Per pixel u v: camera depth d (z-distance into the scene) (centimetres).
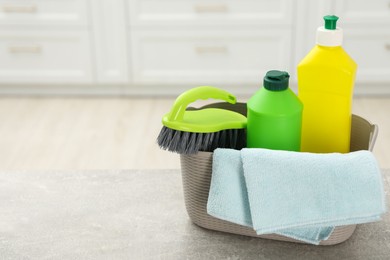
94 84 350
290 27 326
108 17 330
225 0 322
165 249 112
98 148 301
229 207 107
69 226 118
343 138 116
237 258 110
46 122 326
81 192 129
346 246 113
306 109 116
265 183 103
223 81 339
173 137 111
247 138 113
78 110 339
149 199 126
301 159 104
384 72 335
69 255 110
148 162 288
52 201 125
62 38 336
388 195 127
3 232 116
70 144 304
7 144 305
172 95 352
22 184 131
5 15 332
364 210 102
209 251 112
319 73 112
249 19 325
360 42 329
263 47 332
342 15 323
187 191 116
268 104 109
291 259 110
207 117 114
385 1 320
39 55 340
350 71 111
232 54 334
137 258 110
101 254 110
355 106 336
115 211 122
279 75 109
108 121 326
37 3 329
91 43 336
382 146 297
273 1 321
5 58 342
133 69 341
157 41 334
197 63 338
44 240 114
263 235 114
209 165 111
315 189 103
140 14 328
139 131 316
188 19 328
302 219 103
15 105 345
